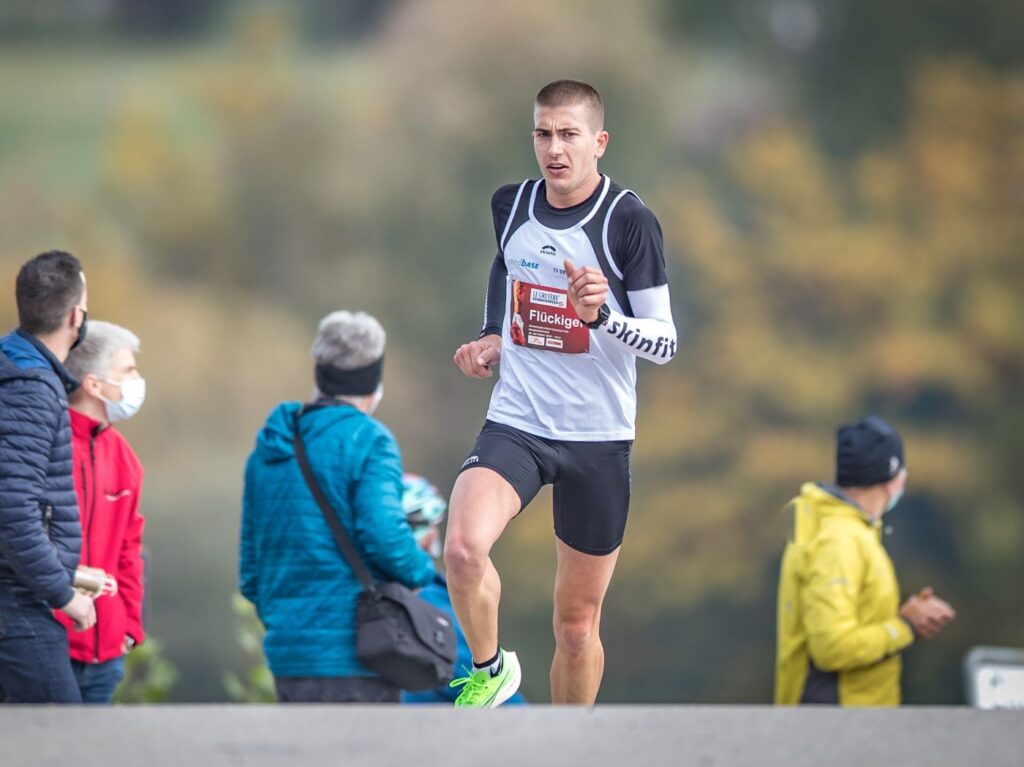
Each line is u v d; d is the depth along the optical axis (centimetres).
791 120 13988
